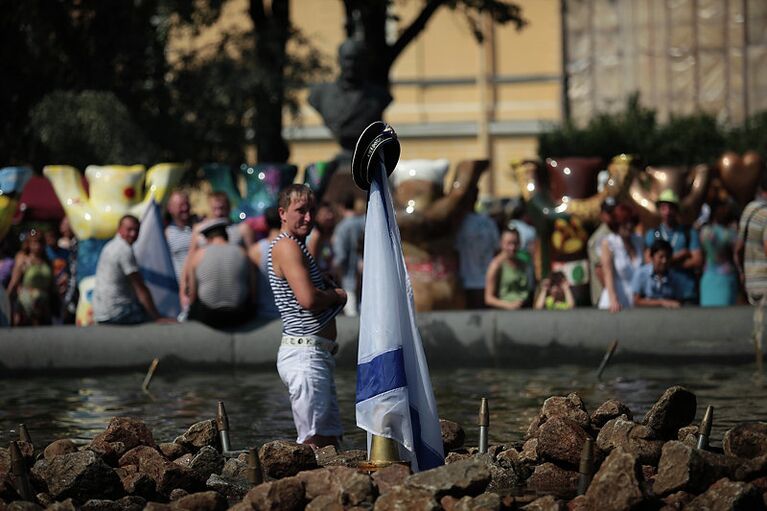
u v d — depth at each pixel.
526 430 9.10
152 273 15.01
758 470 6.44
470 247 15.49
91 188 15.85
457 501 6.13
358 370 7.05
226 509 6.66
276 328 13.95
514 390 11.62
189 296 14.33
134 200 15.81
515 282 15.25
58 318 16.05
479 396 11.23
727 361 13.61
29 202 20.47
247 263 14.05
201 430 8.30
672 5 47.59
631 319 13.74
